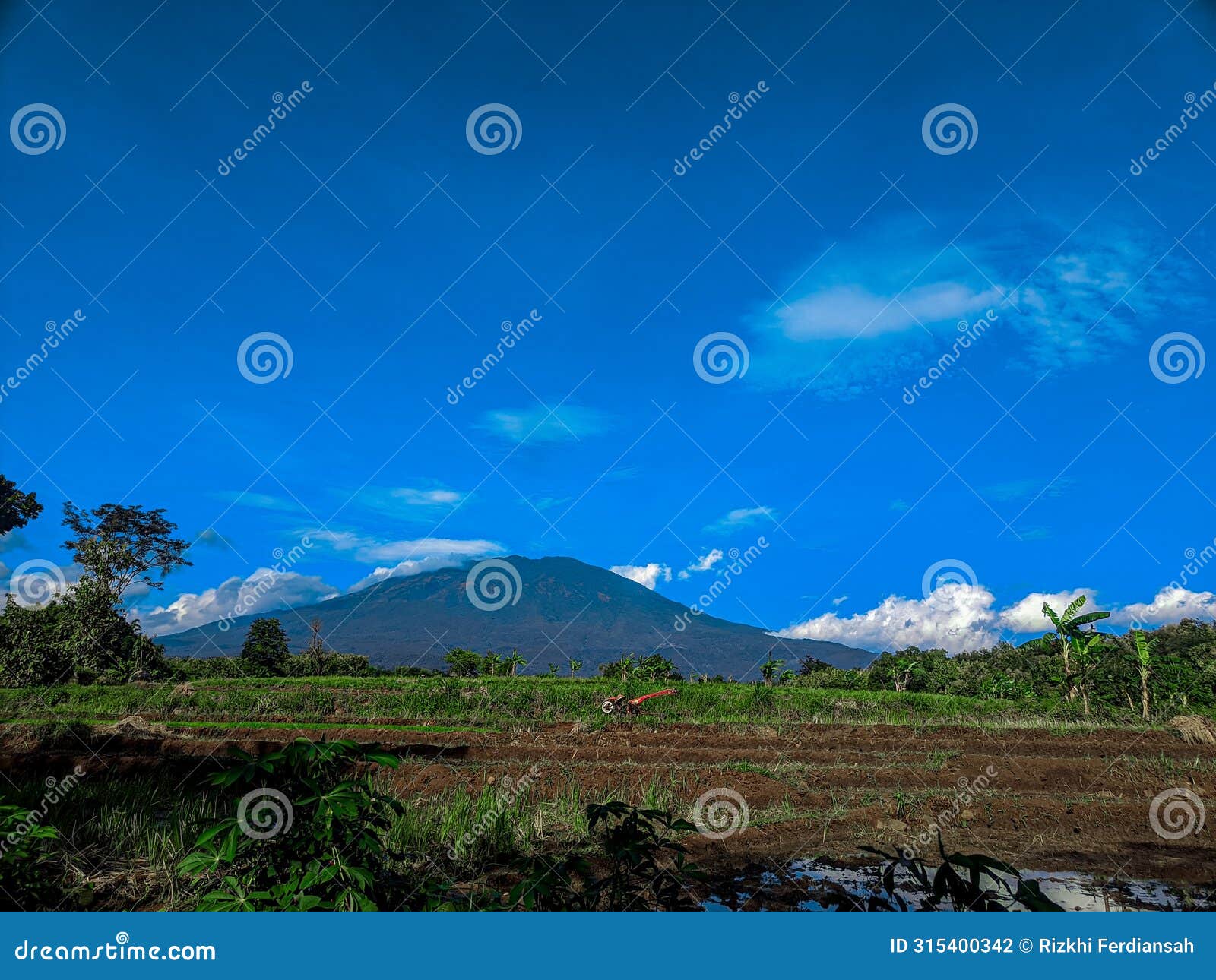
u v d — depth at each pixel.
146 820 6.91
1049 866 6.59
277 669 46.47
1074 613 25.83
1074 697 25.70
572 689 24.14
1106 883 6.14
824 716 19.14
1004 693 32.06
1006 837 7.44
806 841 7.18
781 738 14.92
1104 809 8.33
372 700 22.89
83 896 5.05
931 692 37.03
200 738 13.59
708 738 14.72
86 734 12.91
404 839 6.28
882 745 14.01
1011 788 9.99
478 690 23.19
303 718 18.86
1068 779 10.48
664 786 9.20
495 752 12.48
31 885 4.85
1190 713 23.69
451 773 9.75
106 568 35.50
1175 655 32.06
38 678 28.67
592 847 6.72
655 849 4.32
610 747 13.12
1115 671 26.02
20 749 12.23
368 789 4.23
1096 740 14.70
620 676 37.31
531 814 7.66
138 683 28.77
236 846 3.92
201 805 7.34
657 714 19.70
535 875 4.24
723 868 6.35
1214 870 6.49
